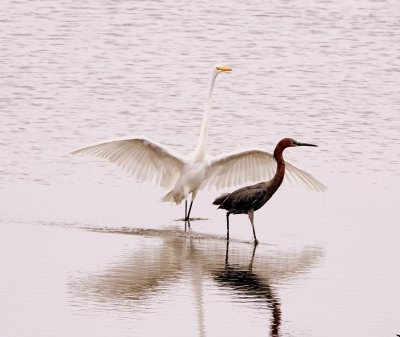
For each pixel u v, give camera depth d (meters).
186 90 30.70
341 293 15.27
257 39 37.25
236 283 15.67
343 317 14.23
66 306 14.35
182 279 15.80
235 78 32.25
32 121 27.09
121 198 20.91
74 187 21.53
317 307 14.63
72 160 23.52
